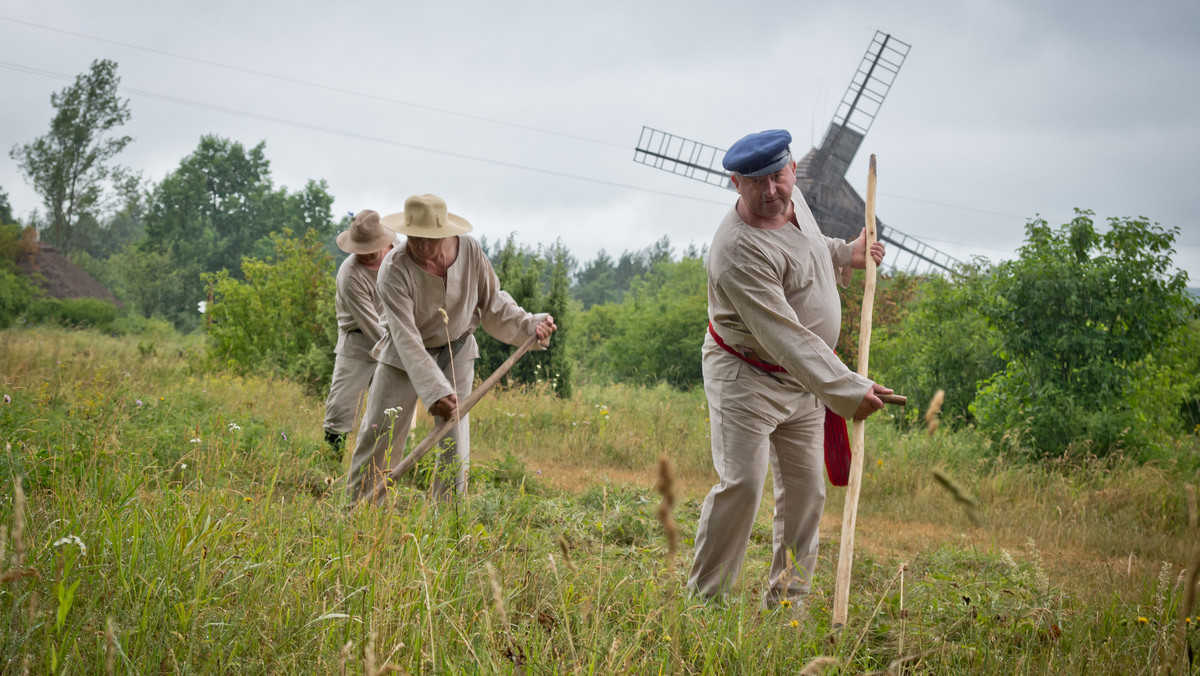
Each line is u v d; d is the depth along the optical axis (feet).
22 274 137.59
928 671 10.66
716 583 13.34
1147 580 15.70
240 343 53.78
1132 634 12.20
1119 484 30.22
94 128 203.72
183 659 8.68
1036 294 36.70
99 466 14.03
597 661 9.45
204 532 10.73
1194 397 45.88
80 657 8.02
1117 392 36.27
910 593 13.52
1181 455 34.58
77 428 16.90
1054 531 25.07
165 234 226.38
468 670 9.11
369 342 23.31
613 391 60.75
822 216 100.22
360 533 12.12
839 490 28.27
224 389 35.50
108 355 52.75
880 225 103.09
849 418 11.60
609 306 132.57
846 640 10.90
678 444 34.60
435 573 10.73
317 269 54.90
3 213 215.10
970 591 13.66
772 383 13.29
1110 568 17.75
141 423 20.12
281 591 10.03
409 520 13.09
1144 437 35.24
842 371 11.68
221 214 235.20
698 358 98.73
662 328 101.86
